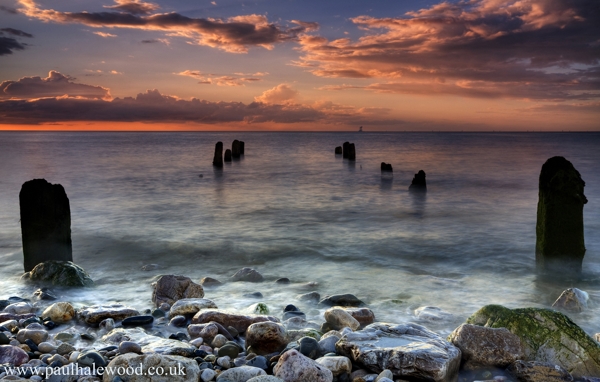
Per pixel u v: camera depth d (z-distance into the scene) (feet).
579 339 17.92
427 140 568.82
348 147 195.62
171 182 112.98
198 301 23.84
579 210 32.86
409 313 24.97
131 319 21.89
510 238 49.88
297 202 79.71
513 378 16.48
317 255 41.91
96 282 31.45
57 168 148.77
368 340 17.62
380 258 41.06
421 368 15.38
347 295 26.63
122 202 77.77
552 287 31.35
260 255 41.73
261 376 14.14
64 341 19.57
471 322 20.34
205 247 44.55
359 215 66.54
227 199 82.84
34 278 29.66
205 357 17.62
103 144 390.01
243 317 21.48
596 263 38.75
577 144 390.21
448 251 43.83
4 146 336.29
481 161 188.96
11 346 17.42
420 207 74.13
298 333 19.86
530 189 97.91
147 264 37.73
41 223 31.78
